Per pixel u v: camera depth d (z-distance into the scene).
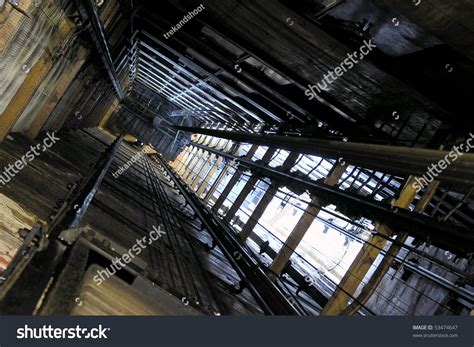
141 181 16.08
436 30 6.82
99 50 12.02
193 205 17.47
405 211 7.88
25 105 7.49
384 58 9.16
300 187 12.67
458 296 13.09
